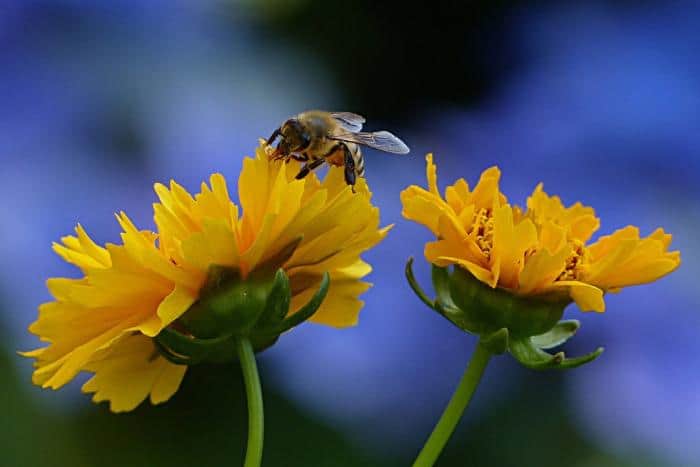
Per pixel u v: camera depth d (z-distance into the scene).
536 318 0.53
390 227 0.53
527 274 0.52
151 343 0.52
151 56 0.66
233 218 0.52
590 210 0.53
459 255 0.53
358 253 0.53
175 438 0.65
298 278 0.52
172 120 0.65
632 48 0.66
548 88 0.66
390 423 0.64
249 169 0.52
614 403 0.64
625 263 0.53
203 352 0.52
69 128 0.65
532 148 0.66
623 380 0.64
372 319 0.64
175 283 0.52
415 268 0.65
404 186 0.65
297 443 0.64
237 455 0.65
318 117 0.54
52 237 0.64
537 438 0.64
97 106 0.65
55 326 0.52
